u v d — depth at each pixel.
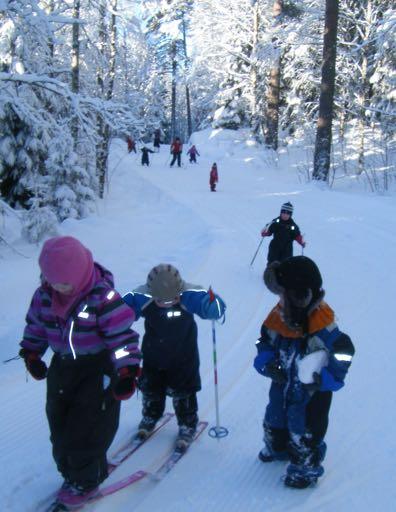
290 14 28.73
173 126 52.91
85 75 20.47
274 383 3.35
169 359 3.62
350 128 32.09
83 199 16.88
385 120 26.94
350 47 26.56
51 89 10.48
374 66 25.58
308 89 31.55
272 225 8.89
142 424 3.86
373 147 29.34
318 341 3.02
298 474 3.25
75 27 17.11
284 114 34.94
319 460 3.26
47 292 2.86
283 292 3.00
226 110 38.81
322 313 3.03
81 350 2.84
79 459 2.88
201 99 44.94
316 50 28.30
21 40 11.37
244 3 35.16
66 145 16.03
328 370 2.98
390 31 21.67
